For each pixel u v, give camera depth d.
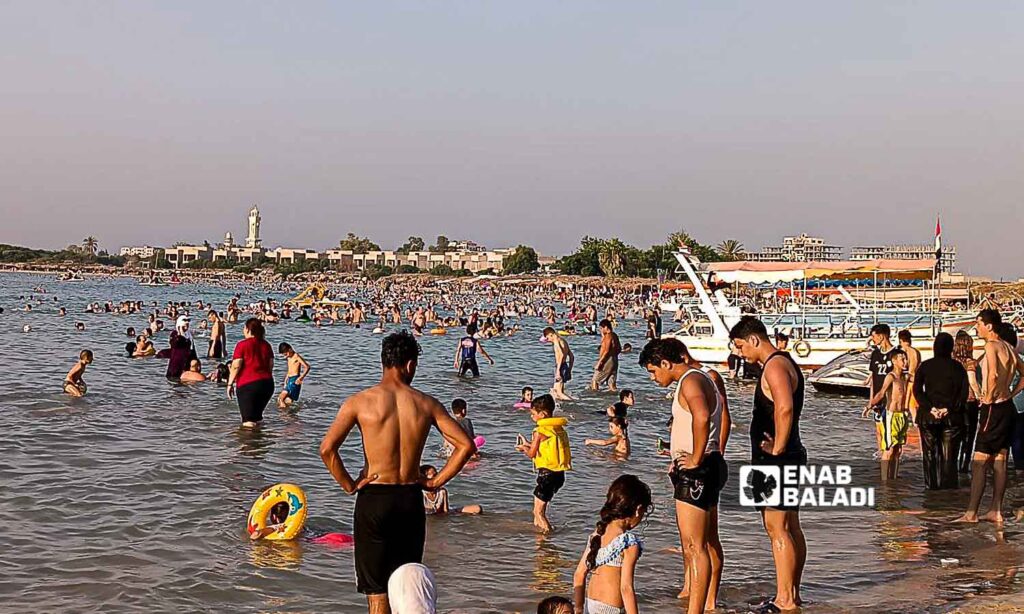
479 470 14.58
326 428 18.31
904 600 8.23
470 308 89.06
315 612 8.09
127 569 9.19
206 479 13.42
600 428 19.27
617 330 62.50
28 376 26.48
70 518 11.08
